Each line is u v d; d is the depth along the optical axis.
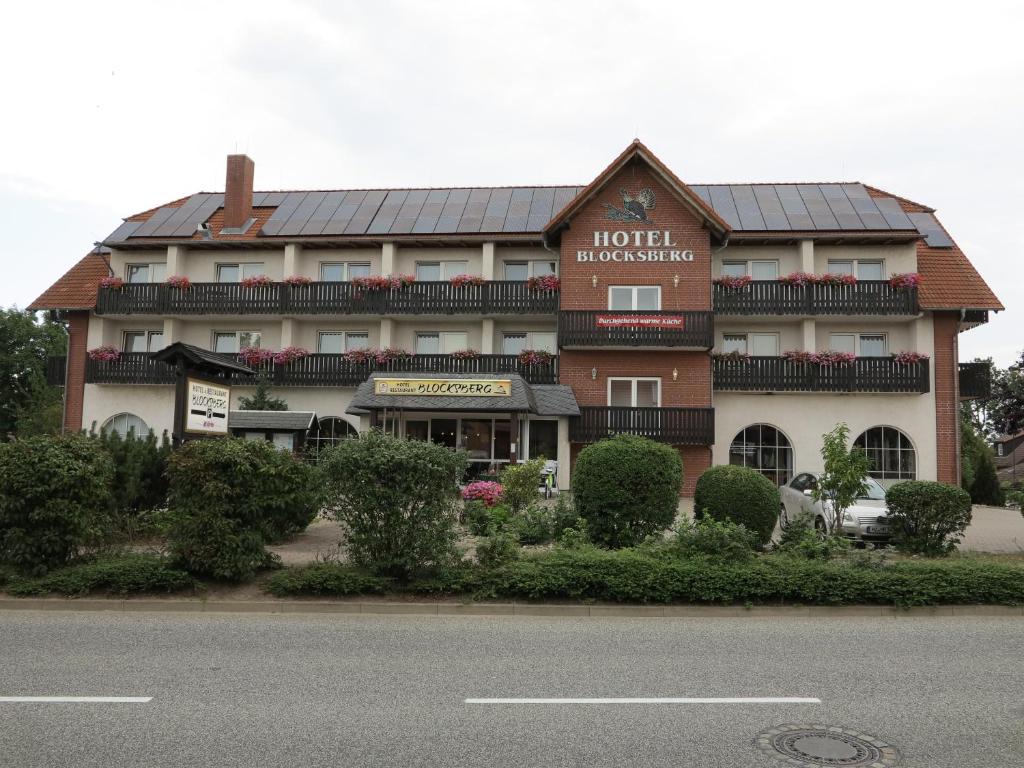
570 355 25.47
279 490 10.00
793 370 25.50
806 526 11.70
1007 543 14.48
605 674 6.27
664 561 9.51
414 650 7.07
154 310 27.73
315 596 9.21
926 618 8.85
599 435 24.30
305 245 27.80
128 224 30.14
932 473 25.12
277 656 6.79
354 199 30.72
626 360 25.31
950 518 11.56
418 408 22.30
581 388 25.33
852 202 27.83
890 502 12.01
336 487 9.36
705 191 29.72
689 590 9.10
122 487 12.08
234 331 28.61
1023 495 12.90
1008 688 5.96
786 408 25.72
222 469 9.59
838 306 25.33
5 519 9.25
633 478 11.53
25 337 44.62
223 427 15.34
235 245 28.03
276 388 27.34
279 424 19.67
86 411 28.19
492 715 5.20
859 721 5.16
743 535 10.00
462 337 27.73
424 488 9.29
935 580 9.22
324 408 27.20
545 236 25.81
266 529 9.87
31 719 5.06
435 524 9.35
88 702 5.42
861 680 6.16
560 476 23.84
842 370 25.28
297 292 27.42
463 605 8.96
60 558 9.59
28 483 9.27
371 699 5.53
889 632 8.05
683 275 25.14
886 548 12.40
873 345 26.55
